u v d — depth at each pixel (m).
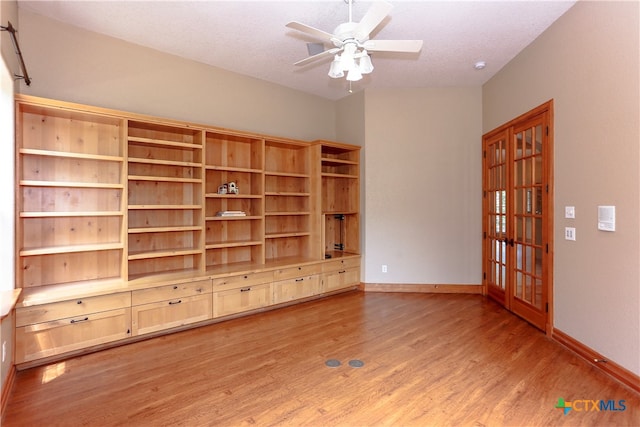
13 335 2.62
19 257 2.79
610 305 2.67
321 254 4.83
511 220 4.20
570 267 3.14
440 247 5.11
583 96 2.96
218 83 4.43
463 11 3.13
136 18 3.28
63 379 2.59
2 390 2.23
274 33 3.57
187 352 3.07
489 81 4.77
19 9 3.09
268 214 4.48
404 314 4.12
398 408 2.23
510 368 2.77
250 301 4.07
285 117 5.13
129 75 3.74
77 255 3.39
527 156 3.87
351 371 2.72
